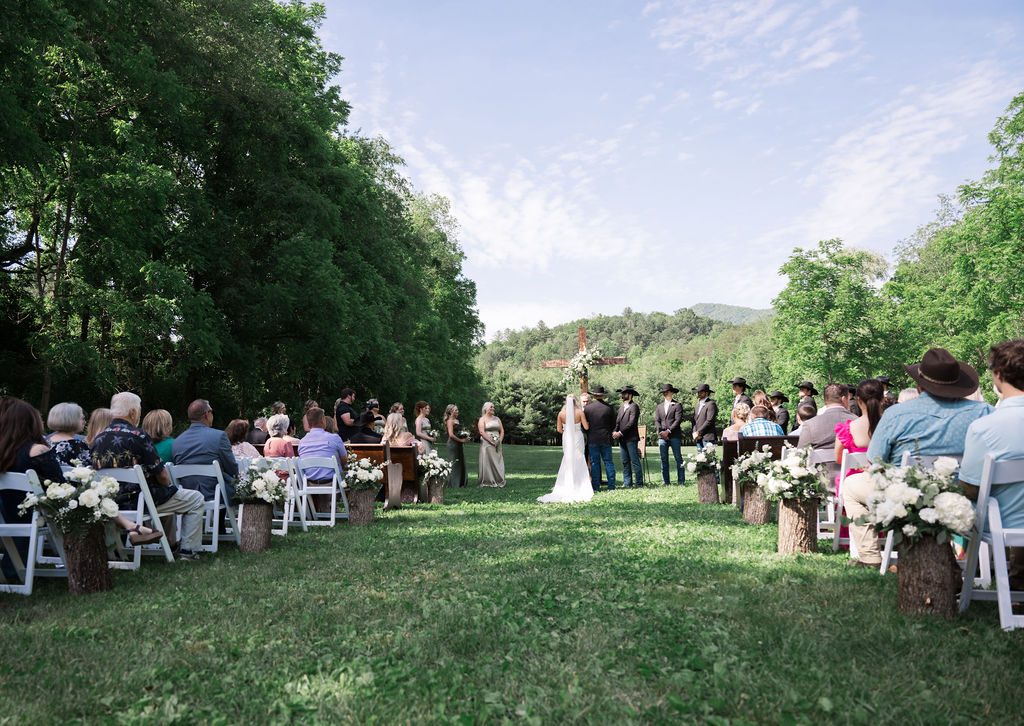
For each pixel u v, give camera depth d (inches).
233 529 299.7
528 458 1393.9
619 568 230.4
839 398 307.6
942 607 164.2
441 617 171.5
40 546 234.1
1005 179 1119.0
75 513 207.2
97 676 136.6
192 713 120.6
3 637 160.9
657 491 531.8
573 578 217.5
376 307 1123.3
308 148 920.9
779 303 1610.5
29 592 208.4
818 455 290.8
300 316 916.0
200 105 846.5
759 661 138.6
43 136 619.2
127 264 674.2
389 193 1521.9
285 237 938.7
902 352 1515.7
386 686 130.0
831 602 180.1
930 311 1482.5
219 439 299.0
